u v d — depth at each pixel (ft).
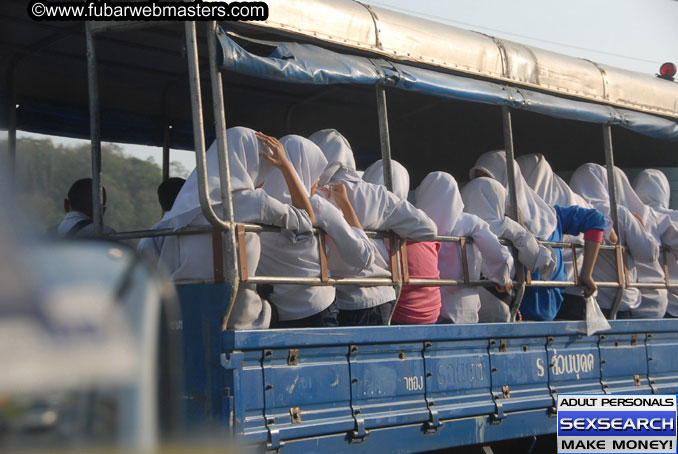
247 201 32.96
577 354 48.49
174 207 33.99
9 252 7.20
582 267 50.72
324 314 36.91
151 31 44.29
